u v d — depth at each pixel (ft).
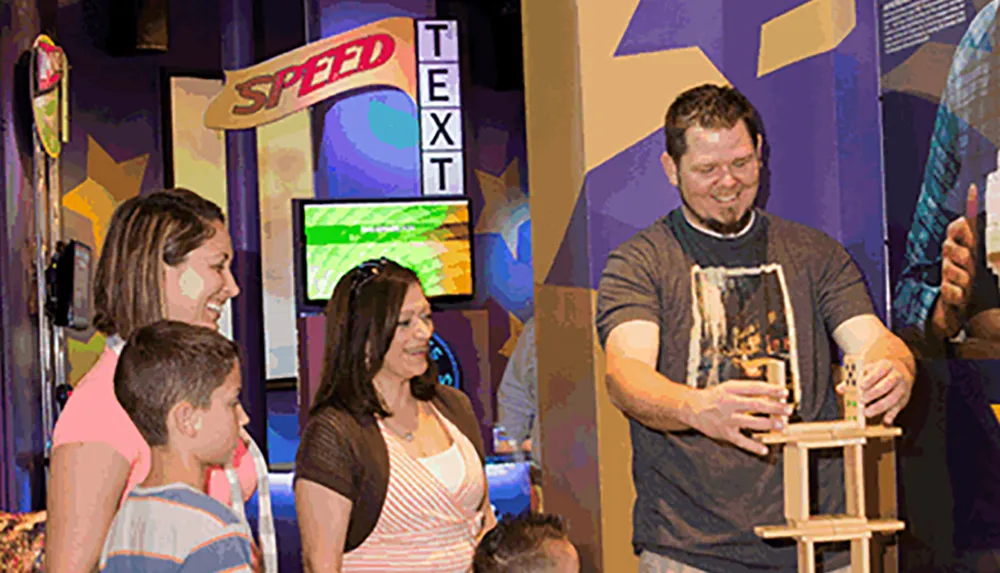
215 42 24.95
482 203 27.07
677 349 8.19
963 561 8.07
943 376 8.20
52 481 5.43
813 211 8.59
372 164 25.62
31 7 13.42
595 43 8.46
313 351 22.22
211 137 24.72
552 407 9.36
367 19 25.59
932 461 8.39
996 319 7.55
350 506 6.80
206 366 5.36
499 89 26.99
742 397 7.29
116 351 5.90
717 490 7.97
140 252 5.91
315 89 24.00
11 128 12.39
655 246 8.31
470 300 24.73
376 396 6.97
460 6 26.71
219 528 5.18
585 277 8.55
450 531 7.05
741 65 8.57
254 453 6.57
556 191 9.09
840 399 8.41
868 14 8.74
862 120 8.73
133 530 5.19
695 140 8.03
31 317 12.98
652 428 8.14
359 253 24.09
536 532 6.53
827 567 8.25
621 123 8.48
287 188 25.26
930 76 8.16
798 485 7.37
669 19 8.52
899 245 8.60
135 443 5.58
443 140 24.76
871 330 8.21
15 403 12.11
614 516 8.48
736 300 8.22
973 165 7.72
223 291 6.23
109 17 23.36
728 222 8.17
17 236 12.39
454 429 7.55
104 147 23.36
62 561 5.29
